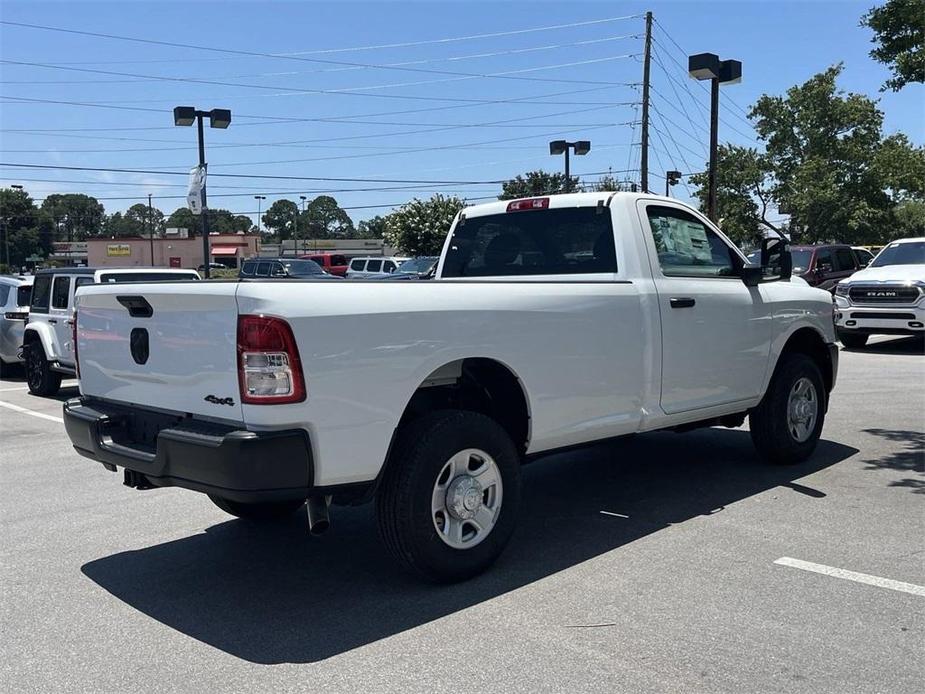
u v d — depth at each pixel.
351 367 4.00
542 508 5.97
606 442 5.65
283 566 4.95
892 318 14.95
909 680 3.42
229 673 3.61
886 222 47.16
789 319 6.82
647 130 29.19
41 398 12.55
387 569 4.86
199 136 23.33
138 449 4.51
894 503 5.89
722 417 6.47
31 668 3.69
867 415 9.20
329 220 140.62
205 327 4.06
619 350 5.32
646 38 28.89
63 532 5.69
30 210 115.50
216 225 136.38
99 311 4.91
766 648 3.71
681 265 6.02
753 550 4.97
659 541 5.18
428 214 49.69
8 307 14.96
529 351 4.78
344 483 4.07
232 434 3.83
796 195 46.53
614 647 3.75
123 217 144.62
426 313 4.28
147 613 4.29
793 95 47.97
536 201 6.16
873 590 4.35
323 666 3.65
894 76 8.75
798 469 6.92
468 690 3.40
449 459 4.39
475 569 4.57
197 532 5.65
